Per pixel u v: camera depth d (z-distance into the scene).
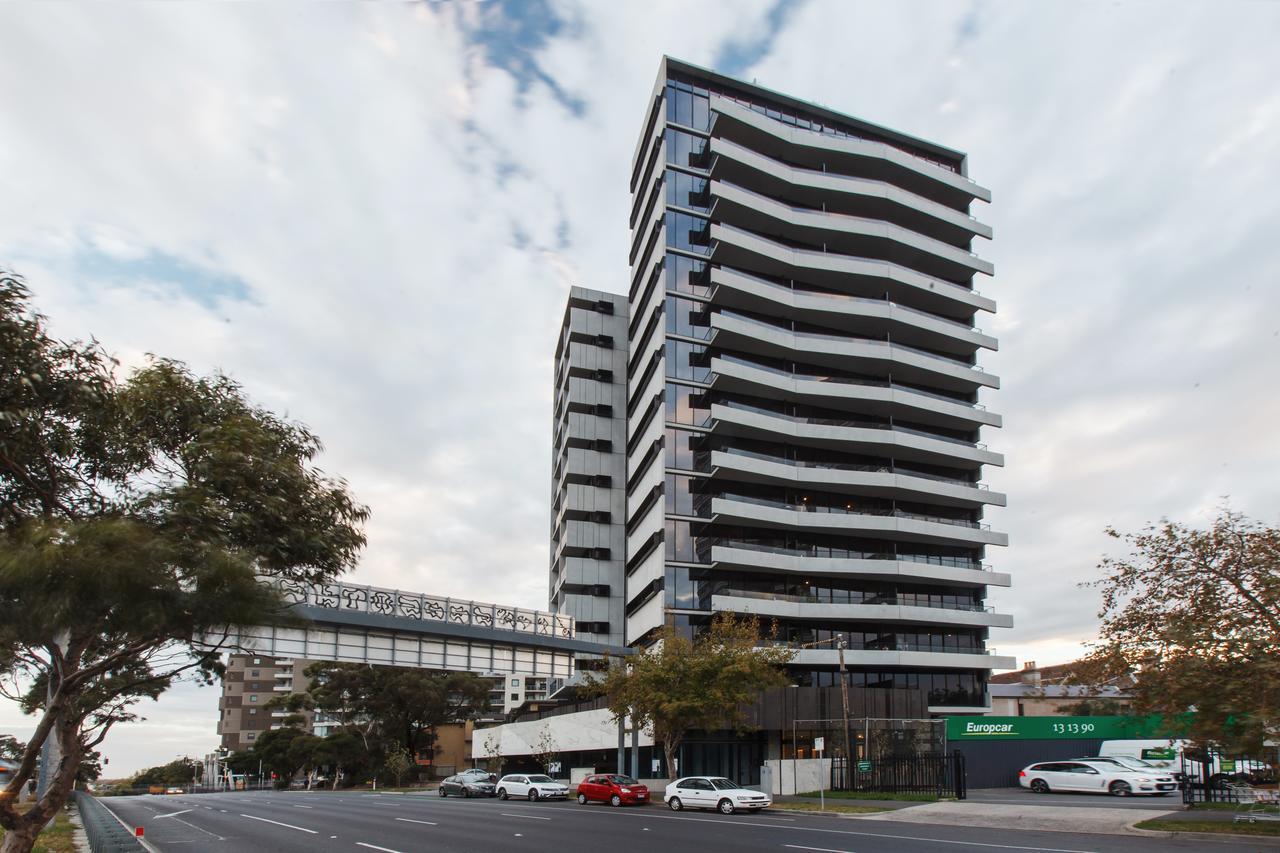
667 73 73.31
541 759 64.19
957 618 65.44
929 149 82.94
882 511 68.75
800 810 32.22
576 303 83.44
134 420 14.34
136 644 13.21
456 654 42.38
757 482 66.31
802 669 63.75
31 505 13.27
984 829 24.36
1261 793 25.91
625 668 44.72
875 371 71.69
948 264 76.56
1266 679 19.34
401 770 88.94
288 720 111.81
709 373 66.44
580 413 80.06
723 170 70.31
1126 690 23.64
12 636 12.23
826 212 74.62
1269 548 21.55
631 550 73.19
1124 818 24.41
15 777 12.57
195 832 27.12
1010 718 47.34
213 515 13.59
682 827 25.89
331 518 16.16
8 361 12.20
